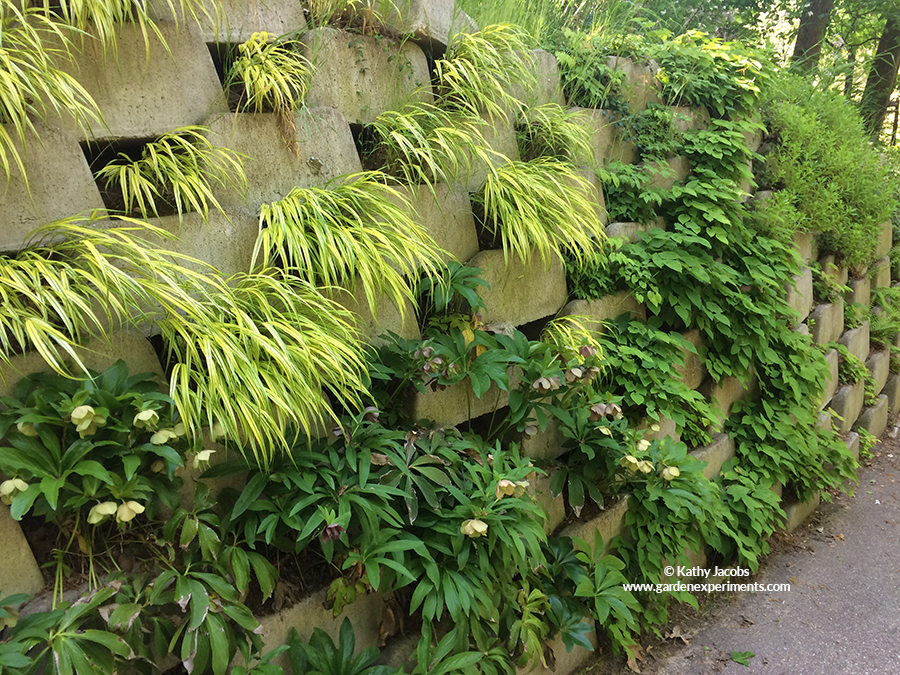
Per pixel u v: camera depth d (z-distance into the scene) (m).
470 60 2.61
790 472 3.77
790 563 3.51
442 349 2.19
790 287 4.08
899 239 6.24
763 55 4.05
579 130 2.93
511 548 1.93
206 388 1.52
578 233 2.67
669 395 3.08
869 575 3.37
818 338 4.46
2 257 1.41
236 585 1.55
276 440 1.75
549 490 2.63
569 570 2.44
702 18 6.36
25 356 1.45
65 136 1.57
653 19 5.50
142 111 1.75
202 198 1.70
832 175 4.64
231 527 1.68
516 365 2.60
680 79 3.73
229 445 1.74
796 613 3.06
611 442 2.55
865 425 5.00
